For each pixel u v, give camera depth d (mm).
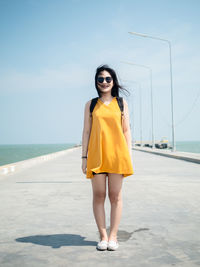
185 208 5605
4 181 10055
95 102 3441
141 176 11008
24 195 7219
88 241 3660
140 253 3219
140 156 26344
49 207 5793
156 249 3346
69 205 5980
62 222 4625
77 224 4492
